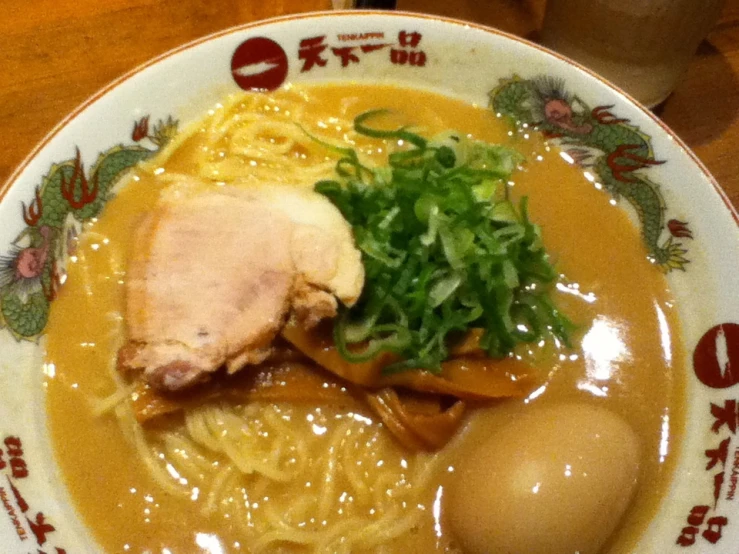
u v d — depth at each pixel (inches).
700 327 9.4
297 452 9.2
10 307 9.0
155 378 8.8
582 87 10.4
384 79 11.1
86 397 9.1
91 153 9.9
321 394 9.3
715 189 9.6
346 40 10.8
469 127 10.9
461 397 9.1
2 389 8.7
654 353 9.5
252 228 9.6
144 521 8.7
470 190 9.5
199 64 10.5
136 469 8.9
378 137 10.3
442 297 9.0
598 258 10.0
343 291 8.9
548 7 11.5
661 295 9.7
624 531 8.6
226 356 9.0
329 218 9.6
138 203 10.2
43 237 9.4
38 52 11.4
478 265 9.1
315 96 11.0
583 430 8.4
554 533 7.9
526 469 8.2
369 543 8.8
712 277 9.4
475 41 10.7
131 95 10.2
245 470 9.0
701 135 11.3
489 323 9.2
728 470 8.5
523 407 9.2
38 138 10.8
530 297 9.6
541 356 9.5
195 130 10.7
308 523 8.9
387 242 9.3
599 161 10.4
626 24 10.5
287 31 10.7
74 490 8.7
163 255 9.5
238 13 12.1
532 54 10.5
